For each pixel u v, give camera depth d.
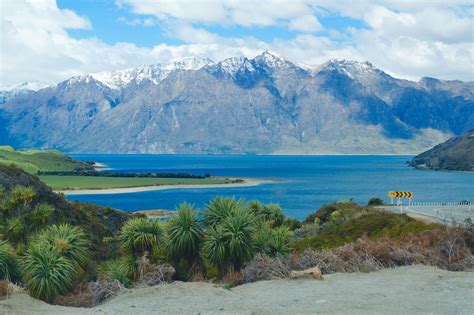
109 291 16.89
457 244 20.88
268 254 22.75
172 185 165.62
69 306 16.19
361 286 16.12
